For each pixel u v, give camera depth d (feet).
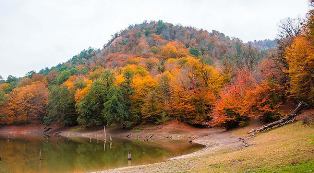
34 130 403.54
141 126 308.40
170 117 293.23
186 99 277.64
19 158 190.90
